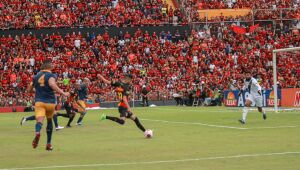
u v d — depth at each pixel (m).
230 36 72.75
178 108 52.50
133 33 71.38
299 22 76.31
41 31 67.94
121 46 69.19
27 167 15.38
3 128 31.19
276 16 76.25
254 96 31.22
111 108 56.41
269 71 64.88
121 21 71.38
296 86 62.69
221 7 80.00
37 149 20.00
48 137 19.50
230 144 20.20
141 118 37.44
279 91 49.09
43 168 15.10
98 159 16.86
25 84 60.25
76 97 31.83
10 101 57.25
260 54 69.44
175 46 70.06
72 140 23.28
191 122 32.44
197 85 61.50
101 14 71.75
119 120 25.42
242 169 14.30
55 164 15.91
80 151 19.08
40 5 70.50
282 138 21.92
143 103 60.41
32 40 66.50
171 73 65.62
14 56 63.94
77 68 63.94
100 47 67.75
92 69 63.72
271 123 30.08
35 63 63.66
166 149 19.11
